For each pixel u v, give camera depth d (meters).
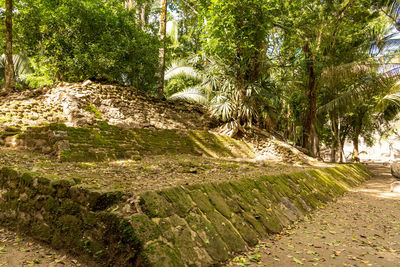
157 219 2.48
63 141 5.21
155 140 7.48
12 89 9.08
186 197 3.05
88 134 5.89
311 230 4.04
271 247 3.20
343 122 22.31
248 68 10.73
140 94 10.35
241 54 10.83
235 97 10.91
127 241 2.20
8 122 6.14
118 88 9.66
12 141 5.41
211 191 3.48
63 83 8.91
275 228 3.77
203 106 12.72
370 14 12.70
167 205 2.72
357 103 11.96
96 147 5.72
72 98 7.75
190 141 8.47
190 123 10.40
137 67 10.74
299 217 4.59
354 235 3.89
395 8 11.02
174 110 10.79
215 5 9.73
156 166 5.11
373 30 13.16
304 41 12.42
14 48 10.06
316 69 12.32
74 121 6.92
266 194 4.45
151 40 11.41
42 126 5.88
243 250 2.97
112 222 2.32
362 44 13.52
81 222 2.54
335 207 5.82
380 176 13.96
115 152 6.00
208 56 11.01
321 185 6.98
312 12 11.64
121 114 8.55
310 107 13.48
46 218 2.81
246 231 3.29
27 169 3.49
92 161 5.29
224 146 9.20
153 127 8.76
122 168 4.68
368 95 11.63
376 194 7.81
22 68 14.12
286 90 12.48
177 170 5.06
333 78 11.37
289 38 12.09
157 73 12.53
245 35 10.04
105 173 4.06
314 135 13.94
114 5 10.94
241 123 11.09
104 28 9.93
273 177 5.24
